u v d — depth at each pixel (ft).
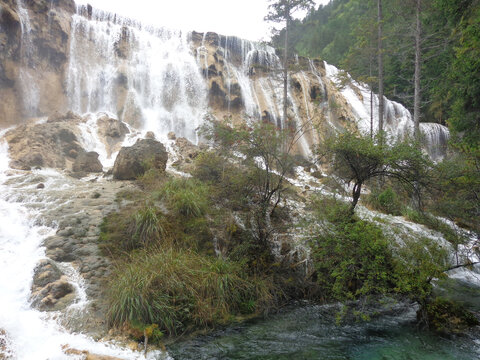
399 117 104.06
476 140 48.44
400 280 22.18
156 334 19.21
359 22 74.95
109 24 72.38
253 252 28.58
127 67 68.69
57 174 41.42
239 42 88.94
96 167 45.21
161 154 42.63
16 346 16.79
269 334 21.35
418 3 61.46
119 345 18.11
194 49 81.56
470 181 25.14
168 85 71.36
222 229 29.84
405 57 73.67
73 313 20.03
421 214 31.76
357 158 28.04
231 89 78.07
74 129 51.06
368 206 46.06
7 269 22.53
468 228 28.48
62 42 62.64
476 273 34.65
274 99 82.69
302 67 70.54
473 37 38.88
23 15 57.21
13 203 31.40
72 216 29.30
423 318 23.02
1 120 50.83
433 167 26.78
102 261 24.68
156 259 23.47
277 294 26.18
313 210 31.07
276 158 31.45
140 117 64.18
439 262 24.59
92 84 63.21
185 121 67.97
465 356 19.16
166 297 21.17
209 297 22.80
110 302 20.77
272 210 32.45
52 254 24.43
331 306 25.70
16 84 53.93
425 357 18.97
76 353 16.69
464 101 52.31
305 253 29.50
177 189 34.24
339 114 83.35
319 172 56.90
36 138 46.37
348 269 24.06
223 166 36.40
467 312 23.77
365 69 77.20
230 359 18.34
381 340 20.94
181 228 28.81
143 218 27.55
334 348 19.85
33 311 19.75
